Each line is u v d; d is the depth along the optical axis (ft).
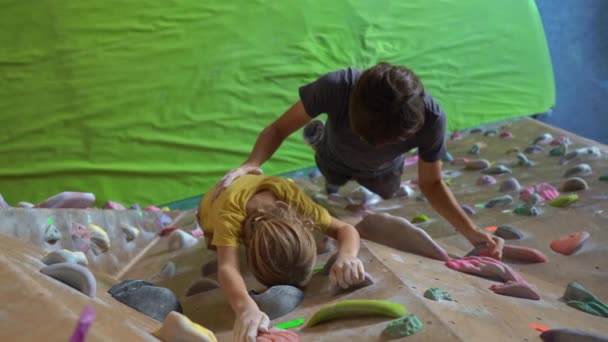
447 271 5.23
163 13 9.74
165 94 9.91
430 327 3.81
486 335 3.82
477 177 9.25
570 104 13.20
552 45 13.82
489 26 12.18
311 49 10.69
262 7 10.29
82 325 2.84
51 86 9.34
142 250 7.34
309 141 7.45
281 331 4.05
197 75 10.04
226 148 10.28
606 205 7.19
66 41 9.30
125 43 9.59
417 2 11.52
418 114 4.96
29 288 3.36
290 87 10.62
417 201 8.39
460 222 6.26
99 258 6.48
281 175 10.69
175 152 10.04
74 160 9.57
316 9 10.67
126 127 9.75
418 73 11.72
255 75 10.38
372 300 4.15
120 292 4.59
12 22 9.04
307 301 4.68
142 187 9.87
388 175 7.42
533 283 5.46
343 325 4.07
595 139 12.77
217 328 4.56
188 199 10.14
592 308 4.93
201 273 6.07
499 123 12.13
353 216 7.63
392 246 5.78
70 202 6.76
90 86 9.50
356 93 5.06
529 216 7.22
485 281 5.24
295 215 5.05
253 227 4.91
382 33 11.30
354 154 6.82
